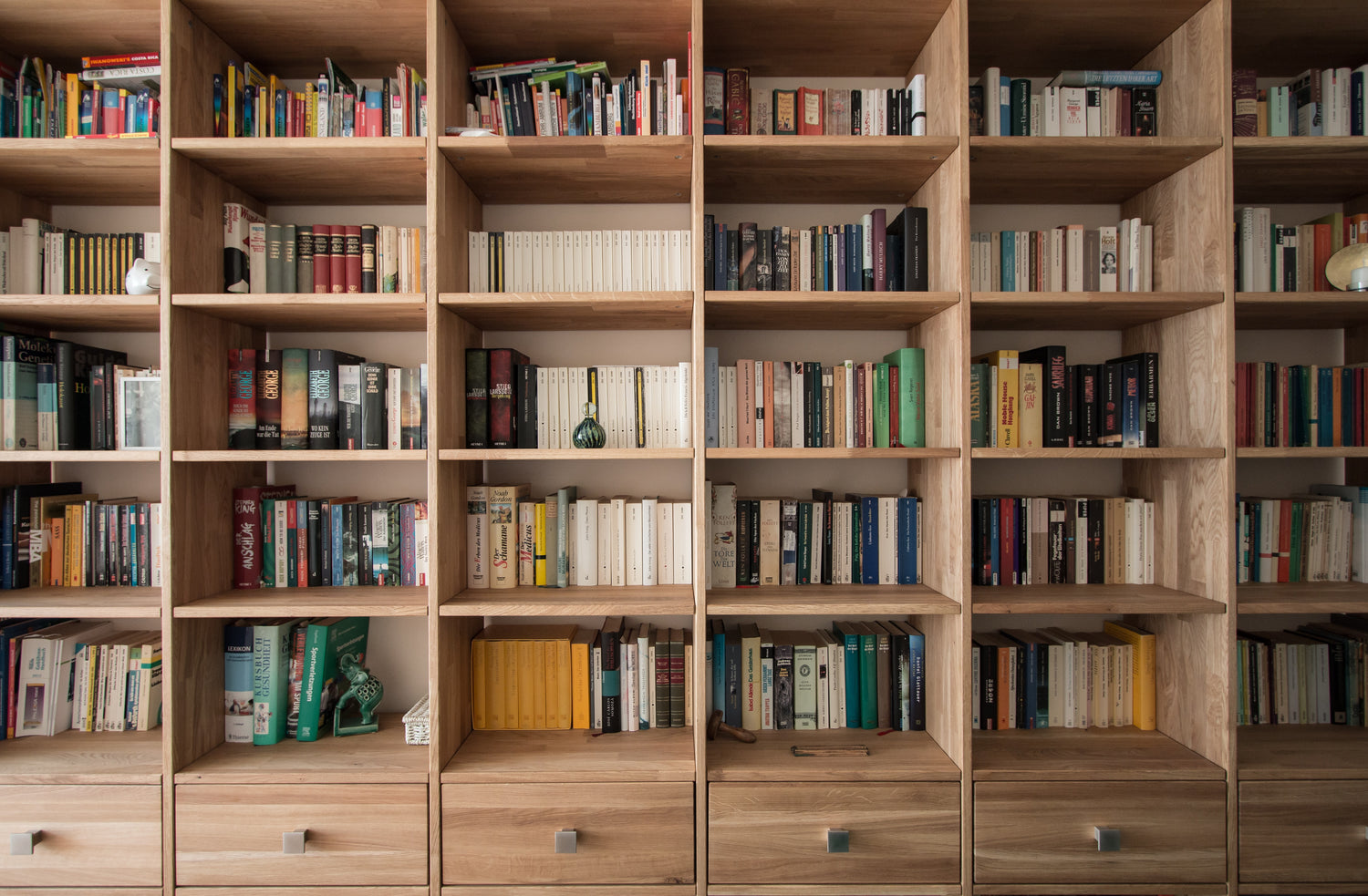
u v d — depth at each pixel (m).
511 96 1.72
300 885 1.56
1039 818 1.57
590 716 1.80
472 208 1.87
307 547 1.81
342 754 1.66
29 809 1.54
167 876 1.54
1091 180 1.82
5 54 1.83
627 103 1.70
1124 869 1.57
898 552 1.85
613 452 1.56
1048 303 1.60
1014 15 1.70
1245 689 1.84
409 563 1.82
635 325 1.92
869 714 1.81
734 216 2.00
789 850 1.57
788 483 2.02
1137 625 1.90
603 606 1.57
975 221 2.02
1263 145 1.59
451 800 1.55
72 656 1.79
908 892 1.57
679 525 1.84
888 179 1.81
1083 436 1.81
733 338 1.99
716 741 1.74
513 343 1.99
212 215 1.71
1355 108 1.73
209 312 1.67
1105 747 1.70
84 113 1.71
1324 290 1.79
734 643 1.80
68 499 1.89
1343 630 1.90
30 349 1.74
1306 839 1.57
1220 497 1.59
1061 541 1.84
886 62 1.93
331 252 1.75
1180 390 1.74
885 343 2.00
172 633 1.55
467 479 1.81
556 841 1.55
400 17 1.69
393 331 1.98
